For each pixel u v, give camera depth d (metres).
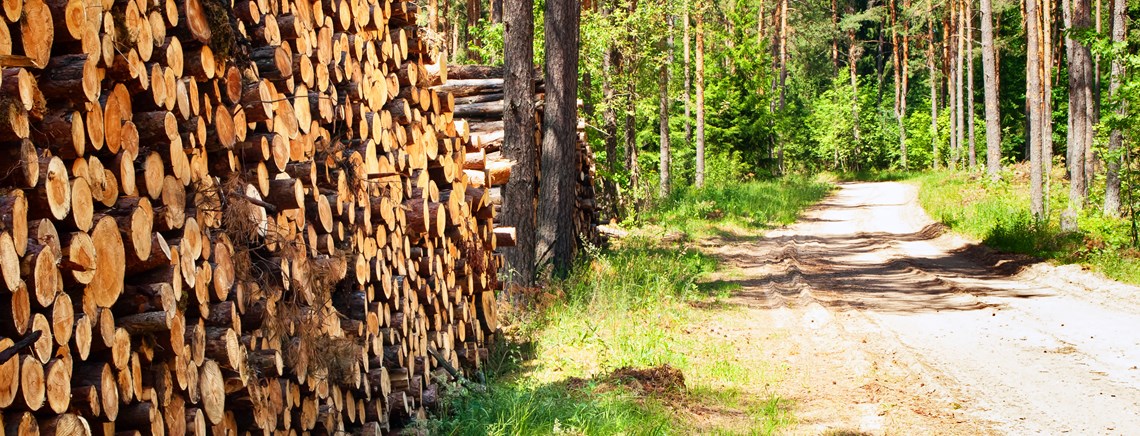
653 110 33.28
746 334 11.18
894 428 6.88
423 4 29.56
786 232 27.81
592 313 11.23
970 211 27.97
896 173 56.72
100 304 3.26
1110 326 11.29
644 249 18.75
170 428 3.70
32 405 2.85
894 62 65.94
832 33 63.88
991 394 7.96
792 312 13.02
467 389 7.20
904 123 63.25
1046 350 9.88
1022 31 47.16
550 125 13.82
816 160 66.56
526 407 6.57
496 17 23.55
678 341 10.20
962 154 51.19
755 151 48.91
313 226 5.17
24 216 2.83
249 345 4.35
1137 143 17.83
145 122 3.67
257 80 4.63
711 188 37.53
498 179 11.20
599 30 23.86
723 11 45.34
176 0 3.94
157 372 3.64
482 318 8.86
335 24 5.72
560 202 13.71
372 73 6.20
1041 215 24.05
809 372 8.94
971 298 14.32
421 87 7.16
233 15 4.41
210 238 4.09
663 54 27.70
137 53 3.57
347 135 5.86
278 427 4.62
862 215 33.44
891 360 9.38
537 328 10.40
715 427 6.78
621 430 6.33
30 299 2.90
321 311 5.06
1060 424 6.98
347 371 5.34
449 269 7.78
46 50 3.09
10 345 2.77
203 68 4.04
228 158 4.32
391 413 6.23
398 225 6.52
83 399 3.16
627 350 9.34
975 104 65.25
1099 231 18.61
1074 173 23.30
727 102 46.72
